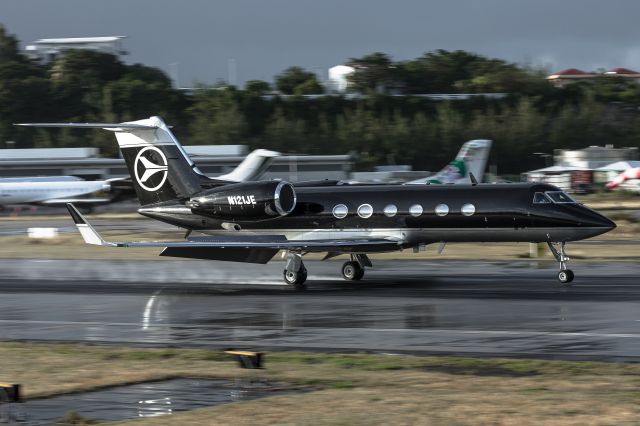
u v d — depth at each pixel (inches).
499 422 1935.3
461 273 4911.4
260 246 4453.7
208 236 4776.1
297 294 4229.8
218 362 2704.2
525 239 4505.4
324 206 4803.2
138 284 4744.1
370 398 2178.9
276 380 2442.2
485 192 4537.4
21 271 5457.7
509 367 2532.0
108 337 3211.1
